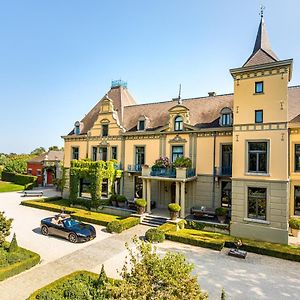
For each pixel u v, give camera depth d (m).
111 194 26.41
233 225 18.53
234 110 19.11
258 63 18.45
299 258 14.27
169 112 24.59
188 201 23.20
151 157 25.73
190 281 6.38
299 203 19.91
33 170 52.47
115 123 28.30
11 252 13.30
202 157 22.72
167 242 17.14
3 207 27.59
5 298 9.67
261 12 20.44
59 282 10.02
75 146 31.72
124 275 6.87
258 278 12.04
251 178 18.17
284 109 17.30
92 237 16.91
